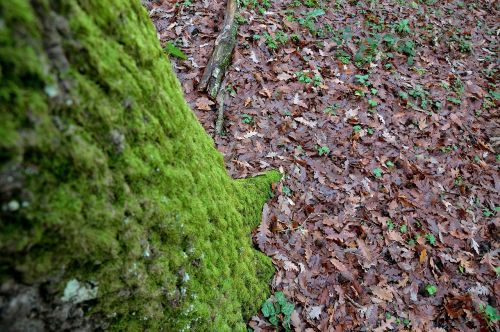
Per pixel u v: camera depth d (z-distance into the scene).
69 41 1.47
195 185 2.55
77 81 1.51
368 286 3.97
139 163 1.91
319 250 4.10
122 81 1.79
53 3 1.41
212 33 6.41
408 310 3.90
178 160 2.36
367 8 8.28
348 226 4.43
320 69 6.42
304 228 4.25
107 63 1.70
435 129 6.14
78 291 1.60
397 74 6.91
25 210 1.32
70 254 1.52
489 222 5.05
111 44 1.76
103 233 1.64
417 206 4.93
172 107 2.35
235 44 6.16
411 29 8.20
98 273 1.66
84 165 1.53
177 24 6.41
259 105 5.55
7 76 1.25
